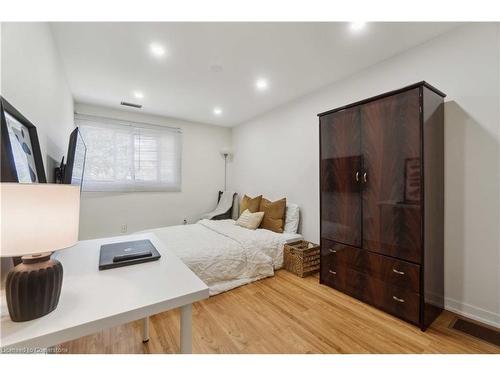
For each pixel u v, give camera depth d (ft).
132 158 13.47
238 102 12.00
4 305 2.60
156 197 14.32
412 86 5.76
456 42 6.27
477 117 5.99
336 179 7.77
